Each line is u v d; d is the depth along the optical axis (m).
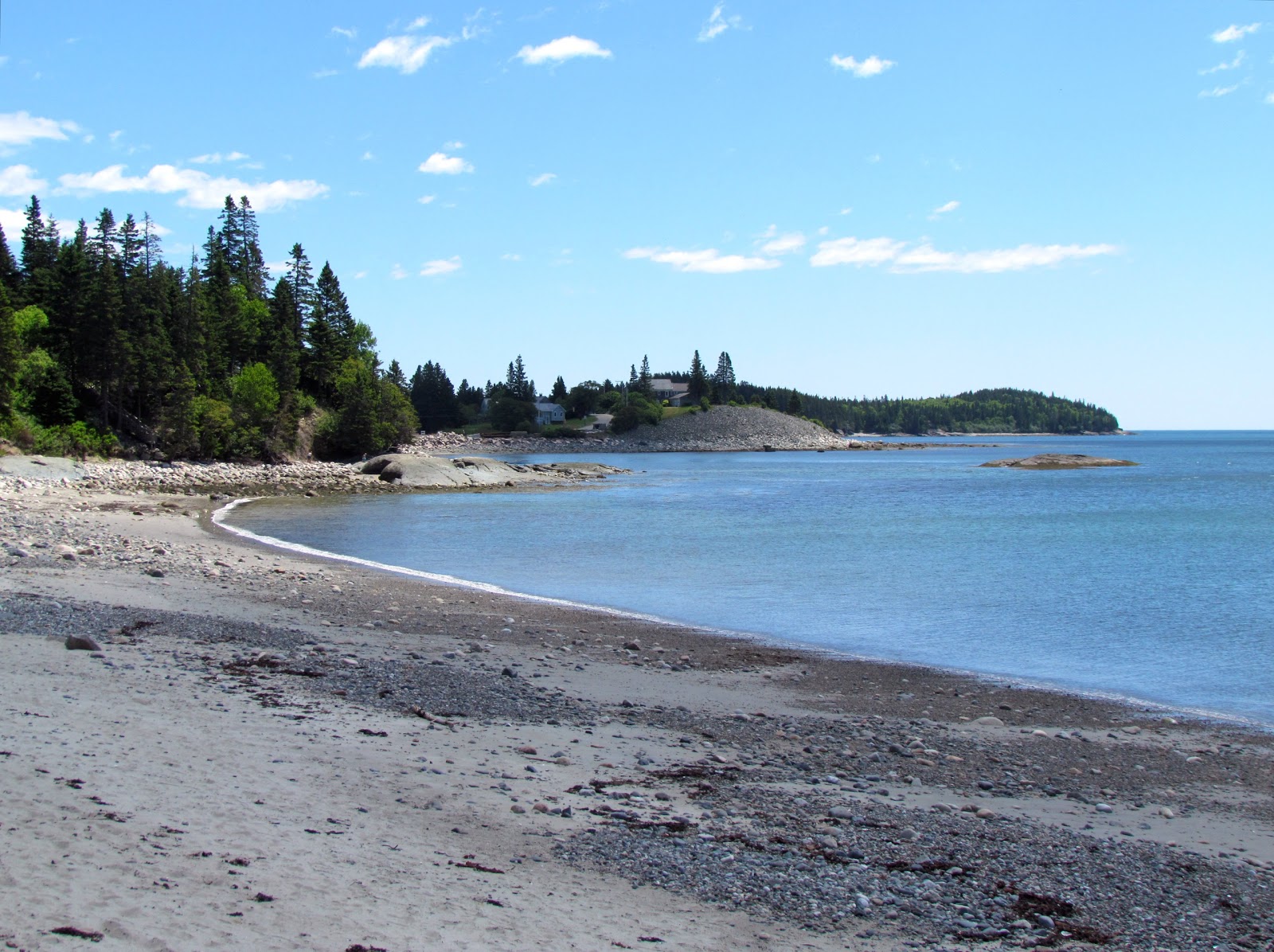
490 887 7.08
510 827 8.47
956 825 9.48
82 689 12.02
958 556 35.81
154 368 88.06
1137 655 19.31
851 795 10.28
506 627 20.61
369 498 67.25
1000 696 15.81
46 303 93.56
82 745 9.41
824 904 7.35
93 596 20.92
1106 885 8.16
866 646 20.11
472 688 14.33
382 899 6.60
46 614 18.03
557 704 13.73
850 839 8.88
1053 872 8.40
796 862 8.16
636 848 8.21
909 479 101.50
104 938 5.46
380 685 14.06
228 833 7.49
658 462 161.75
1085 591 27.53
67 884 6.16
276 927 5.92
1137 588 28.16
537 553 36.44
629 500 68.38
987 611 24.33
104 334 84.88
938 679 17.02
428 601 23.84
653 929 6.65
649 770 10.71
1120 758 12.50
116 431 89.62
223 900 6.21
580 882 7.38
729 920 6.94
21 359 81.00
